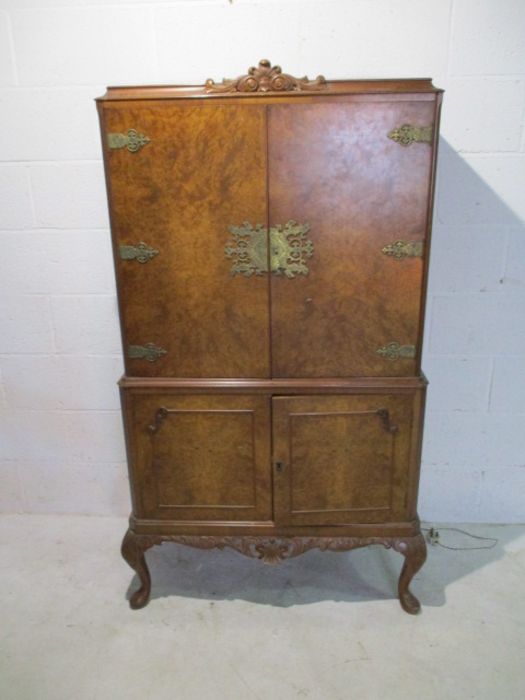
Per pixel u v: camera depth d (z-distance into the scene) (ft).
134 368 5.09
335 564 6.47
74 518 7.36
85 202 6.30
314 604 5.85
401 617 5.64
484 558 6.51
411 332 4.88
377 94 4.32
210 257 4.74
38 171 6.21
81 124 6.06
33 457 7.25
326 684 4.89
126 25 5.74
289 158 4.48
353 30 5.63
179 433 5.19
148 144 4.48
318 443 5.15
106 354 6.83
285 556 5.43
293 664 5.10
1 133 6.10
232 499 5.36
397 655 5.18
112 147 4.51
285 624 5.58
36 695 4.80
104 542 6.88
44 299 6.65
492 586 6.06
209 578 6.26
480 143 5.88
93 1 5.69
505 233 6.14
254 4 5.61
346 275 4.75
